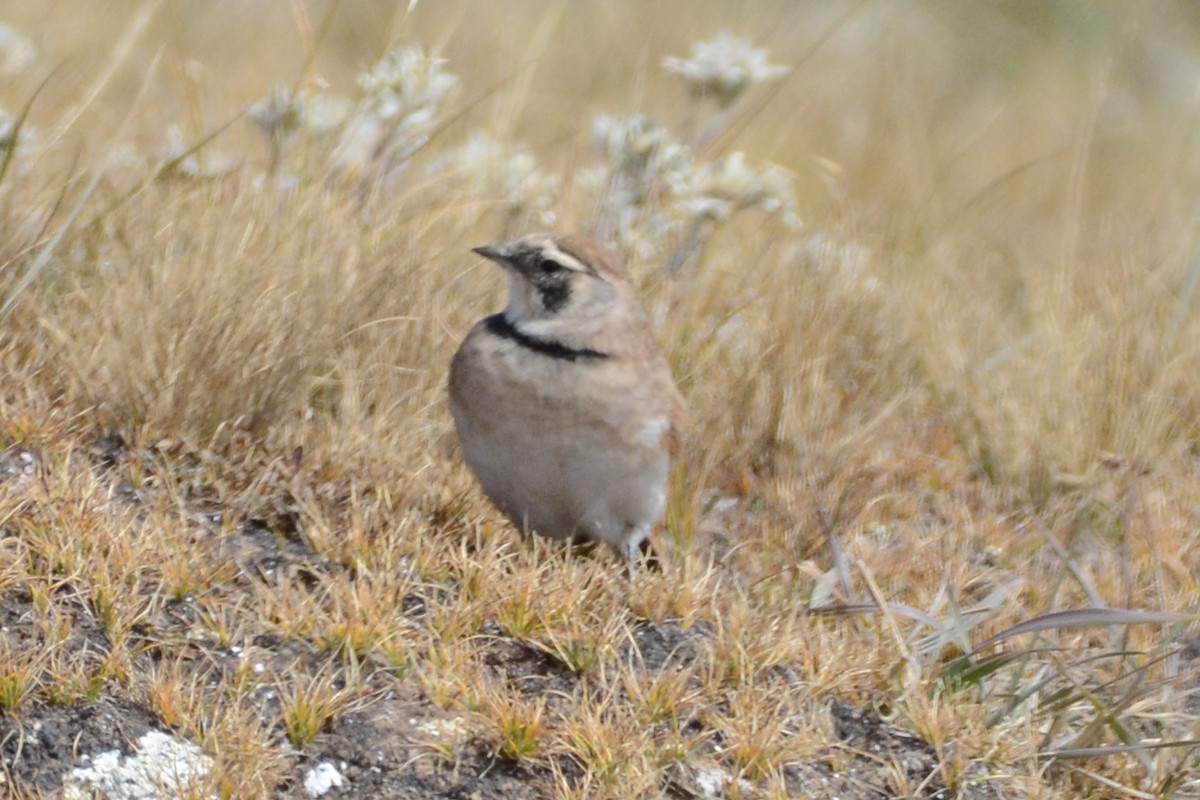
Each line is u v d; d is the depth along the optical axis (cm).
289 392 984
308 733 769
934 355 1268
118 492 906
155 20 1738
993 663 853
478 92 1678
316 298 1034
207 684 790
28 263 1034
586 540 966
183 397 952
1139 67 2511
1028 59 2520
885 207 1595
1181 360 1262
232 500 917
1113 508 1105
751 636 855
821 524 1016
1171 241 1555
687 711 813
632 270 1213
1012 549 1068
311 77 1340
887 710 845
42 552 825
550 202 1334
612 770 762
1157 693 878
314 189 1152
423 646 826
